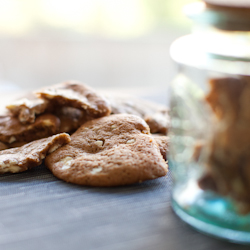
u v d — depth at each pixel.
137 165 0.34
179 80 0.31
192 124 0.31
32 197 0.33
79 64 0.85
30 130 0.39
